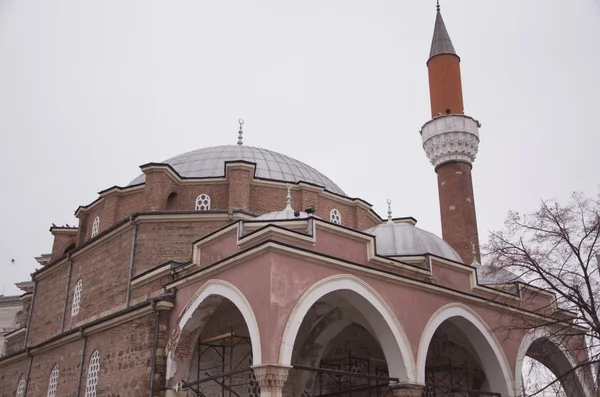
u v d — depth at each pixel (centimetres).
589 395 2227
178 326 1791
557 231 1853
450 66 3497
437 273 2041
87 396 2086
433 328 1817
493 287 2252
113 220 2581
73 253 2686
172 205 2555
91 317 2423
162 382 1767
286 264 1510
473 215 3164
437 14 3738
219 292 1653
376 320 1700
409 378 1664
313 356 2016
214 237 1831
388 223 2311
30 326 2952
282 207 2605
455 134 3269
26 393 2569
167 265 2008
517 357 2091
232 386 1812
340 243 1762
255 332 1461
